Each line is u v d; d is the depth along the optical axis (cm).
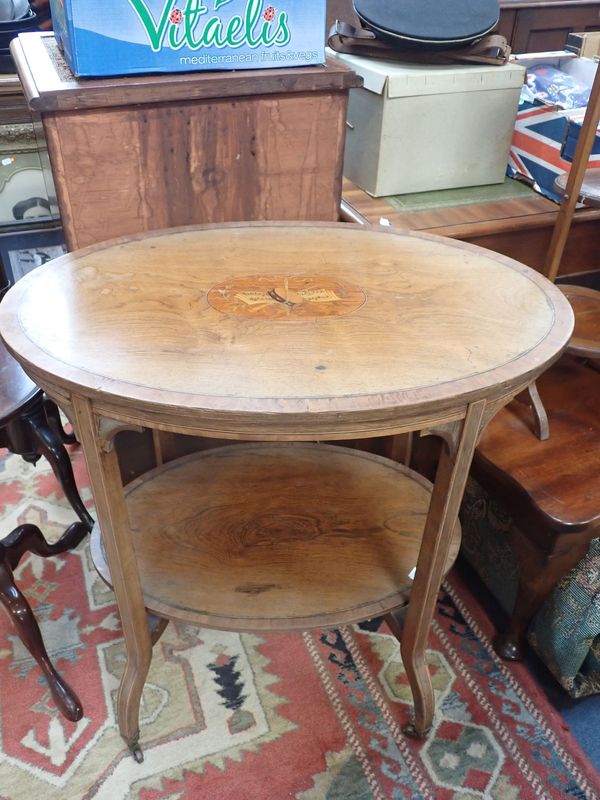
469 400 83
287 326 96
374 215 161
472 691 132
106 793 115
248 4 122
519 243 169
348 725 126
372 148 169
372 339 93
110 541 96
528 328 96
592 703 131
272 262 117
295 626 107
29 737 123
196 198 136
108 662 136
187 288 106
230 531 124
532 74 184
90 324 95
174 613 108
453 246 124
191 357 87
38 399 132
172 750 121
